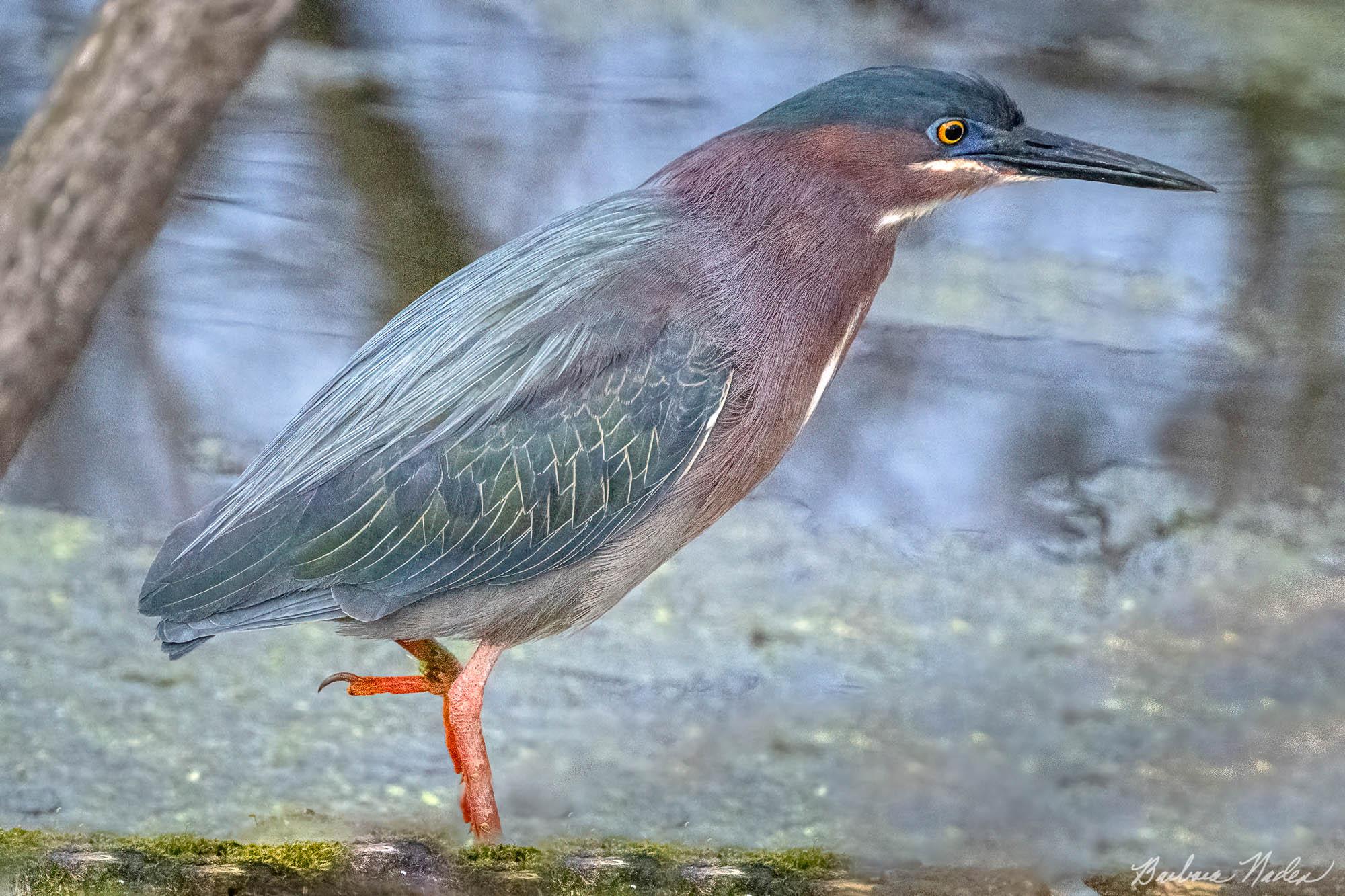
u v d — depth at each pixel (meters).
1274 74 19.45
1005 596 12.54
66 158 9.41
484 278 8.49
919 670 11.19
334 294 16.19
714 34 19.97
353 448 8.12
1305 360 15.53
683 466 8.14
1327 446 14.37
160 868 6.66
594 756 9.67
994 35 20.33
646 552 8.38
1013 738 9.80
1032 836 8.33
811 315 8.34
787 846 8.26
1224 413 15.01
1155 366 15.30
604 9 20.36
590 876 7.07
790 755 9.73
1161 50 20.02
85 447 14.20
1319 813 8.72
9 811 8.39
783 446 8.55
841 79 8.49
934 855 8.00
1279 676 10.96
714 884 7.10
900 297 16.25
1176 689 10.80
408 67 18.56
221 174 17.38
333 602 8.09
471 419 8.07
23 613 11.23
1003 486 14.27
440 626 8.36
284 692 10.37
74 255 9.44
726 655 11.39
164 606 8.08
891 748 9.81
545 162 17.52
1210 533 13.62
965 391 15.16
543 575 8.27
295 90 17.89
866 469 14.44
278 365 15.24
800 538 13.55
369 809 8.73
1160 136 18.41
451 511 8.02
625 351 8.07
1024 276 16.70
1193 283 16.59
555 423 8.04
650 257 8.25
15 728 9.48
